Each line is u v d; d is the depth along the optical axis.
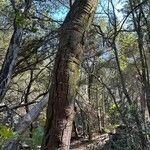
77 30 2.60
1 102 5.93
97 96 21.56
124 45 11.20
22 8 6.29
